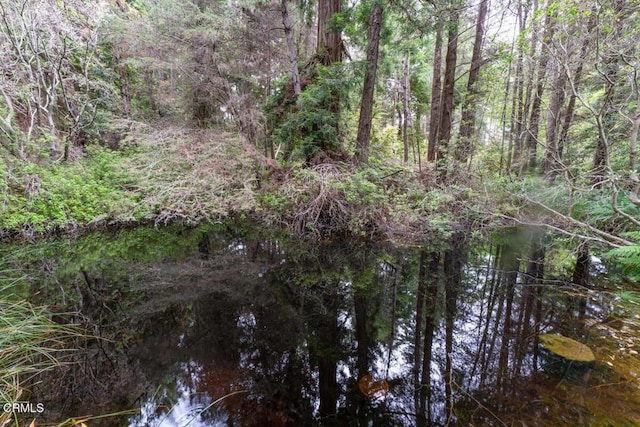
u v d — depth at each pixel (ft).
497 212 16.52
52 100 21.57
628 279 11.21
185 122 26.02
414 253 15.93
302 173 18.24
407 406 6.05
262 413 5.98
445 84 22.29
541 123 24.52
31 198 16.98
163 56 23.86
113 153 23.08
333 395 6.47
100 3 24.06
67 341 8.11
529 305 9.91
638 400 5.57
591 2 8.91
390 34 19.76
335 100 18.72
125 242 17.92
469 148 22.70
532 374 6.55
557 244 15.25
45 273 13.33
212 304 10.95
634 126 8.55
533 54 13.32
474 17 22.65
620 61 9.77
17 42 19.25
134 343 8.38
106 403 6.10
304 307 10.80
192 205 20.04
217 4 24.50
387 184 20.04
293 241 18.22
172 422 5.69
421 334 8.89
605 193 12.47
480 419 5.49
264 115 23.09
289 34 19.48
